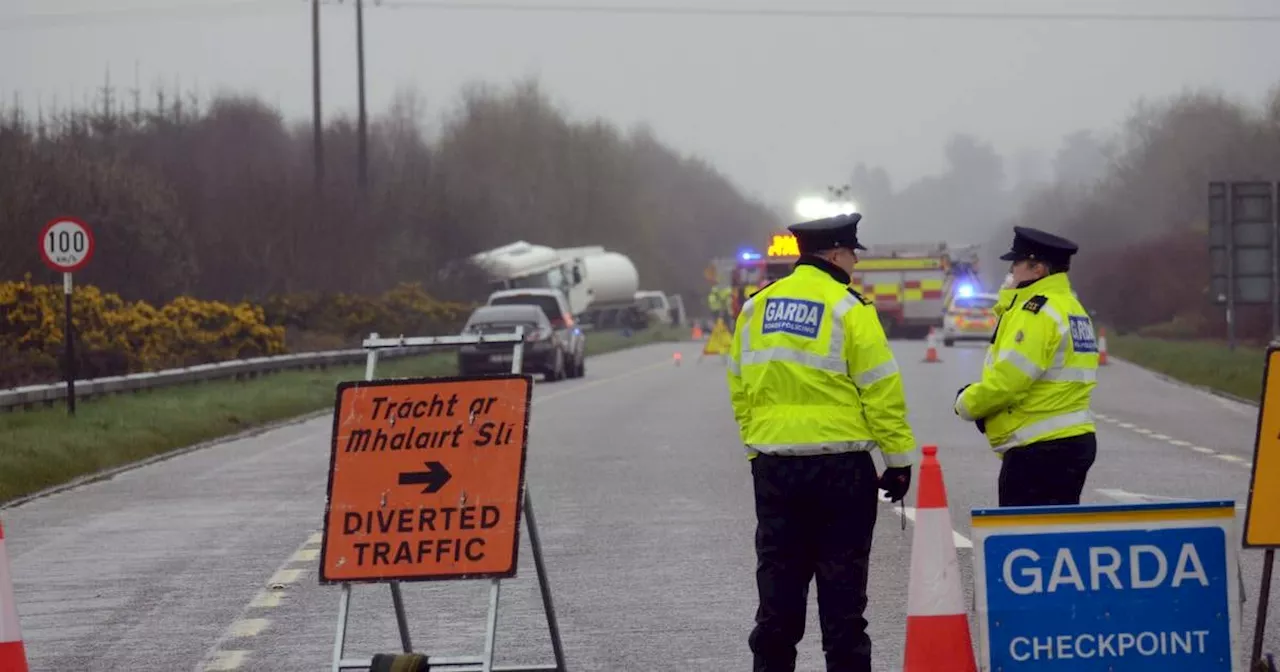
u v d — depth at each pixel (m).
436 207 175.12
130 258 120.25
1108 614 19.91
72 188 118.25
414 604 30.34
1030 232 24.22
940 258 177.75
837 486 20.47
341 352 113.06
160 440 64.94
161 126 188.88
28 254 105.88
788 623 20.89
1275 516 21.36
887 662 24.44
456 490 21.53
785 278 20.97
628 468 53.06
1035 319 23.80
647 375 118.81
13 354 83.69
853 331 20.38
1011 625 19.80
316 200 153.38
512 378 21.66
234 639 27.34
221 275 146.50
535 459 56.19
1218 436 62.72
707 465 53.94
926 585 21.02
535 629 27.52
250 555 36.78
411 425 21.75
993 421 24.50
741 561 34.22
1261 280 104.44
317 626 28.36
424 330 142.88
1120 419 71.62
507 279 185.12
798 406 20.52
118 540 39.59
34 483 51.34
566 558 34.94
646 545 36.62
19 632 21.95
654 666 24.52
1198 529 20.05
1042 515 19.88
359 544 21.56
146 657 26.03
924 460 21.23
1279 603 27.88
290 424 78.06
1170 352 121.94
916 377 103.19
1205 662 20.00
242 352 107.50
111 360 88.81
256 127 195.12
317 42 156.88
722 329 148.75
